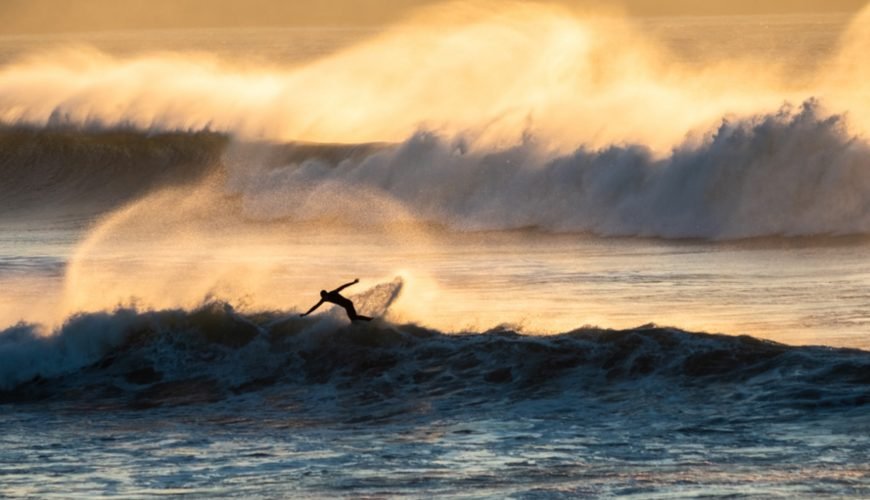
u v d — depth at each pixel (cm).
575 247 10206
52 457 4981
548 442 4800
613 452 4603
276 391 5962
